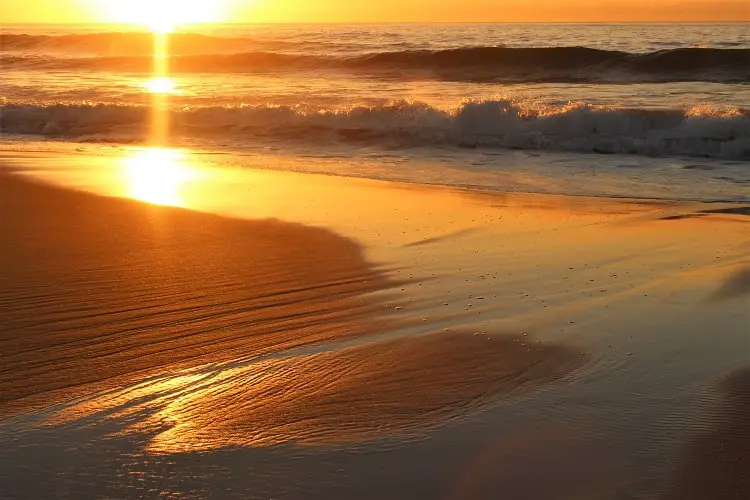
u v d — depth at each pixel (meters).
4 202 9.12
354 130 15.76
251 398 4.32
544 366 4.73
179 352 4.96
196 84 25.62
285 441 3.85
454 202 9.66
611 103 18.55
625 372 4.63
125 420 4.05
